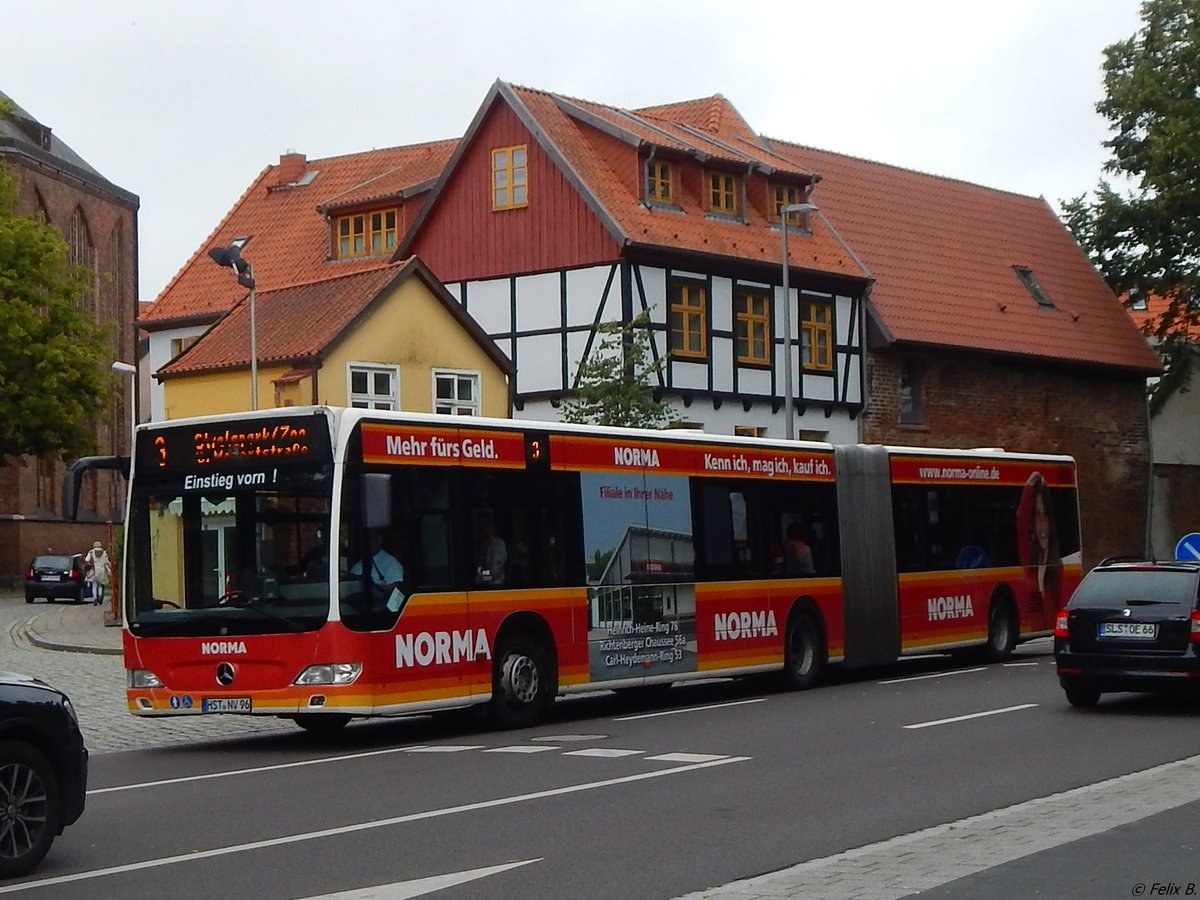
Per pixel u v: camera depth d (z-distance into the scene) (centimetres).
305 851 1027
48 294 5778
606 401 3534
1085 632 1859
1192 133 5147
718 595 2112
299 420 1650
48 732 984
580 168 4053
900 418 4766
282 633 1625
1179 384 5869
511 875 936
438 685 1700
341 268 4853
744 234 4350
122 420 8300
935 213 5391
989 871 911
